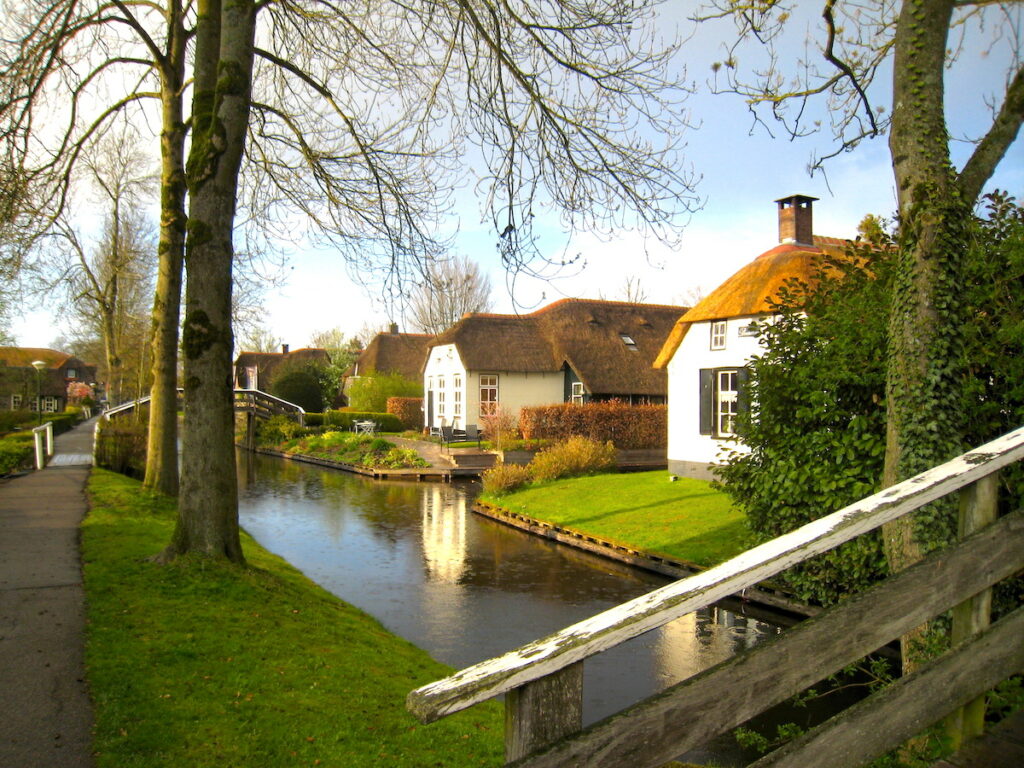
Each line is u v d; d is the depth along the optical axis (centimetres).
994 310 759
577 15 839
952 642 261
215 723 526
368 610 1097
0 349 6900
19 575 882
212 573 873
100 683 577
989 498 256
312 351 6719
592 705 764
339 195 1199
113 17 1259
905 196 554
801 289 998
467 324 3662
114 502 1393
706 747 661
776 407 935
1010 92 557
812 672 214
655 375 3600
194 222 900
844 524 214
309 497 2333
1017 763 241
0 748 475
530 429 3241
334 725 546
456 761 517
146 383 5544
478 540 1652
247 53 918
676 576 1288
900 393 556
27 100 1055
